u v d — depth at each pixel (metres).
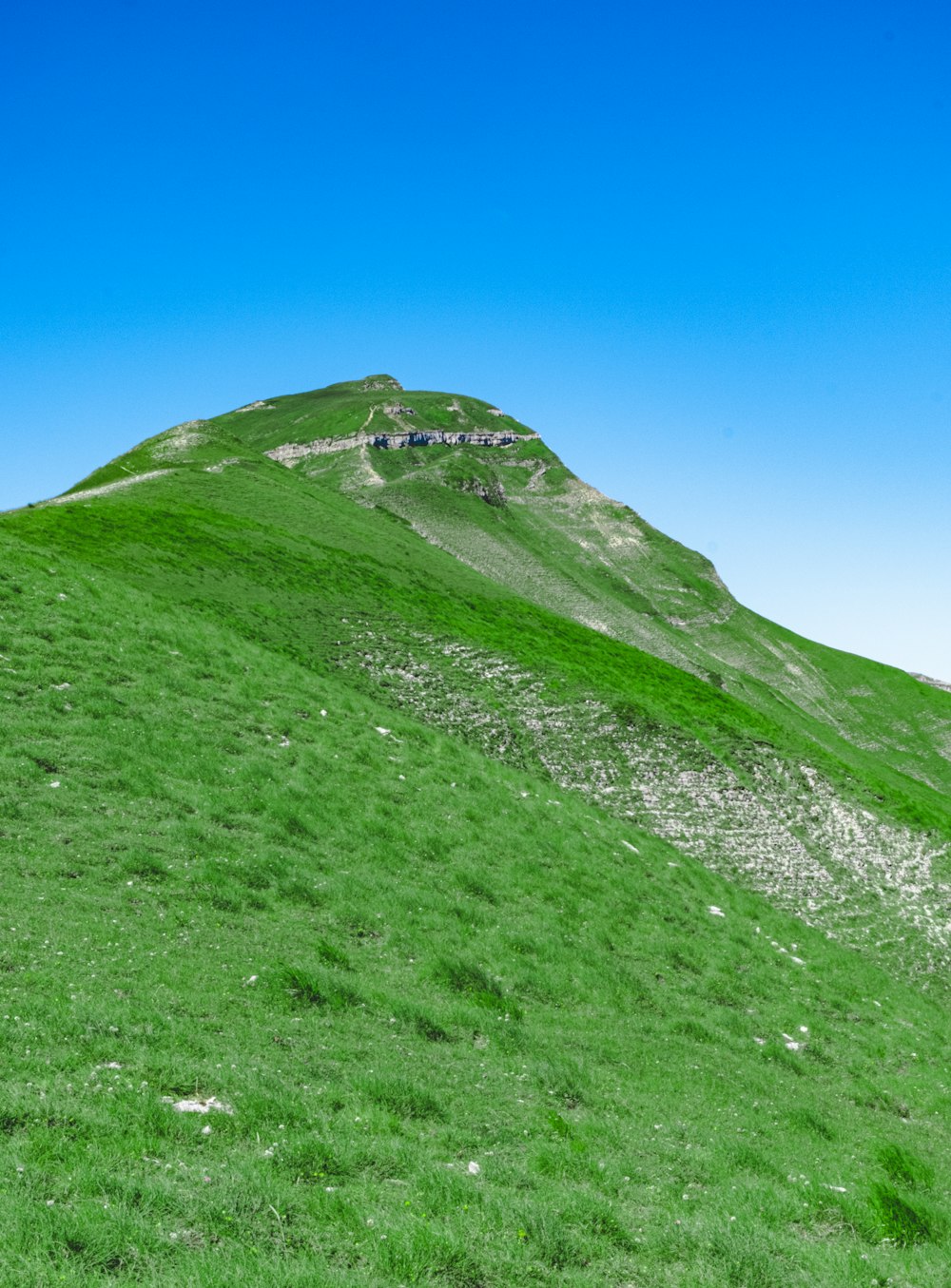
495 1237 12.62
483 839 37.00
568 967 29.31
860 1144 23.38
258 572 73.06
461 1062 20.52
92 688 35.22
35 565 45.69
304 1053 18.33
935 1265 15.28
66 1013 16.52
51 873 23.25
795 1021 32.34
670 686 91.00
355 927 26.58
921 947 53.00
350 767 38.59
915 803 81.00
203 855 27.00
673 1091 23.12
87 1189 11.45
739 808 65.31
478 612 90.12
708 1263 13.50
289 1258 11.00
